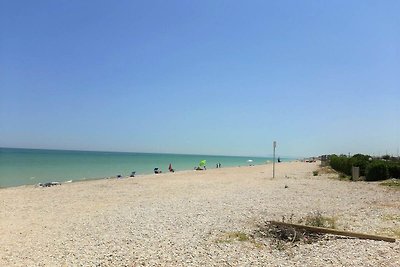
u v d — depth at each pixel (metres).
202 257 9.38
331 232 11.57
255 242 10.82
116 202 19.12
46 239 11.35
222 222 13.48
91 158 108.19
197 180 33.53
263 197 20.33
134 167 66.31
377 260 8.93
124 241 10.94
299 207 16.78
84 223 13.66
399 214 14.98
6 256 9.59
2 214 15.89
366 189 23.80
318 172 42.22
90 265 8.82
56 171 50.59
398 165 28.97
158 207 17.12
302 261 8.98
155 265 8.80
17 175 42.84
